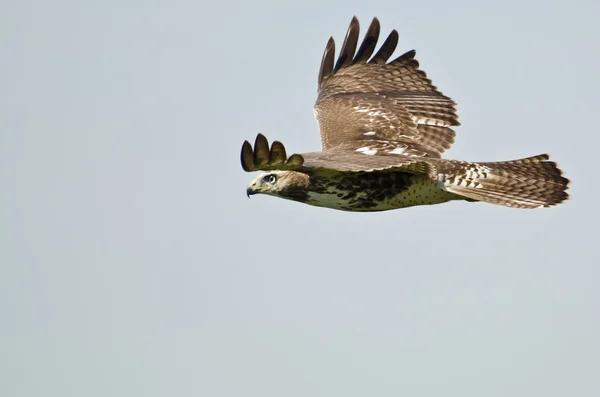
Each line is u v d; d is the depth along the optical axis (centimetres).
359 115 1633
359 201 1468
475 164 1452
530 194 1430
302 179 1483
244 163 1190
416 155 1560
